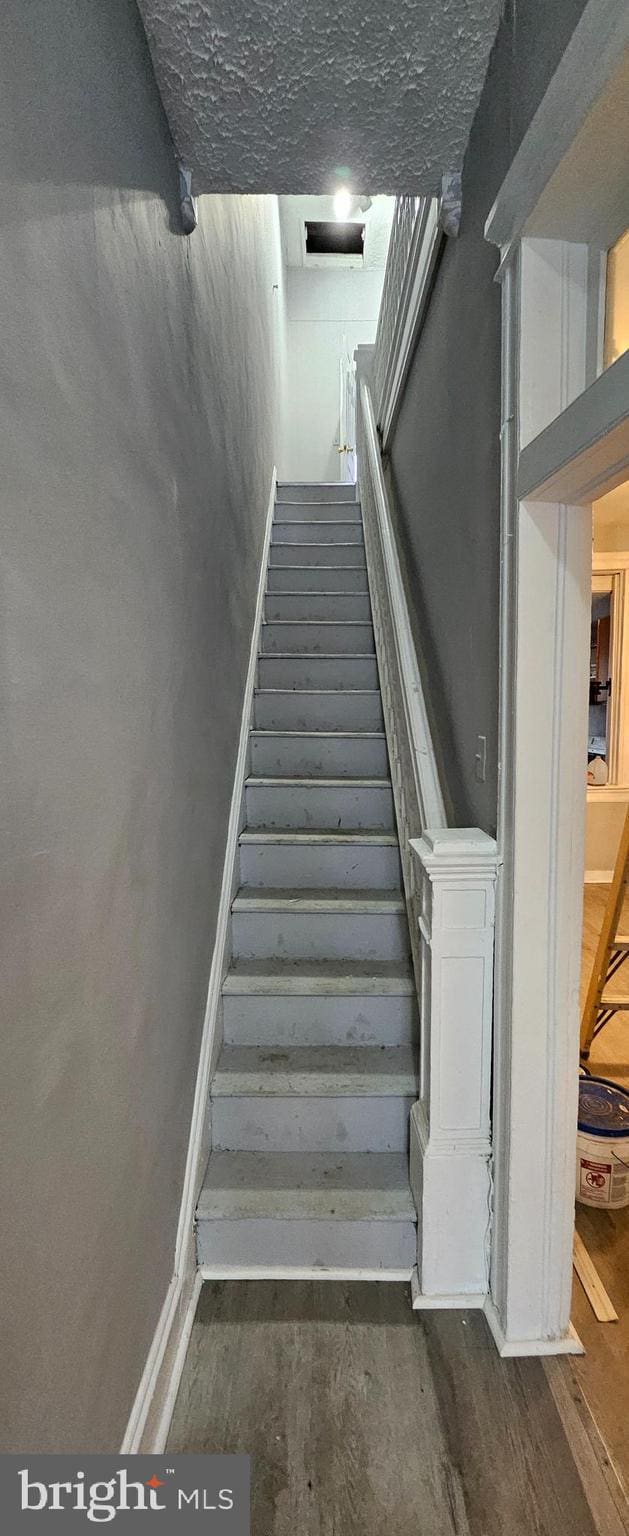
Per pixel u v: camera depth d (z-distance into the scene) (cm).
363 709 279
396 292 261
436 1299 151
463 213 153
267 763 264
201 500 168
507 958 134
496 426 136
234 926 209
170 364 133
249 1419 128
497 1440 124
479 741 154
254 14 106
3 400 63
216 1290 156
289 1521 113
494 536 139
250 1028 193
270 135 131
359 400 411
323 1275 159
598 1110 194
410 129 135
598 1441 124
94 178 89
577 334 117
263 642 315
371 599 325
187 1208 149
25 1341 69
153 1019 120
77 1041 83
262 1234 159
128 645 104
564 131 91
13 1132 66
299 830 240
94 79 89
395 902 210
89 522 86
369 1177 168
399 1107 176
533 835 129
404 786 215
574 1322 148
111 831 96
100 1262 92
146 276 114
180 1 103
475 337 151
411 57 117
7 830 64
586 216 108
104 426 93
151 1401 116
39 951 71
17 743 66
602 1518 113
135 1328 109
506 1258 140
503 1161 140
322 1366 138
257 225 311
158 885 123
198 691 163
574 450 99
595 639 456
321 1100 175
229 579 218
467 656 165
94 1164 89
